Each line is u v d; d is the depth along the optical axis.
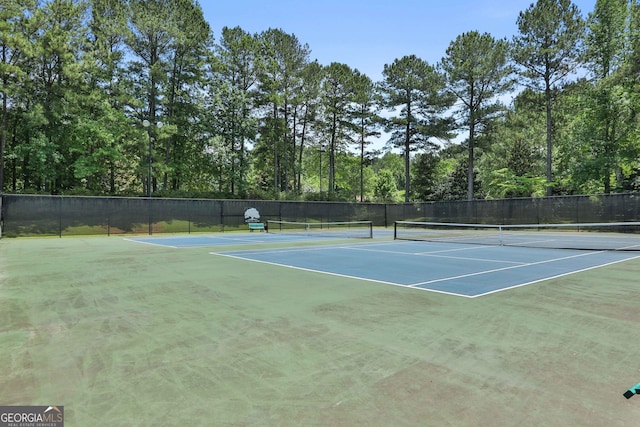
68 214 22.92
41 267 9.54
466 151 39.81
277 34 40.31
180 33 32.97
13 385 2.97
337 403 2.65
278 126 41.81
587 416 2.45
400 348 3.75
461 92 37.50
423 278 7.82
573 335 4.11
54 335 4.22
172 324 4.61
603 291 6.48
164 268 9.31
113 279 7.77
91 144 31.14
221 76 39.56
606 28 30.67
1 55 27.16
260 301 5.80
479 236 22.67
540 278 7.81
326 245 16.22
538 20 31.83
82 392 2.85
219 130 39.28
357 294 6.29
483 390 2.83
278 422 2.41
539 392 2.79
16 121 30.64
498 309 5.27
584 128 33.09
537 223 27.55
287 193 42.34
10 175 34.06
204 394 2.80
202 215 27.16
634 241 18.34
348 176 62.56
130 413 2.53
